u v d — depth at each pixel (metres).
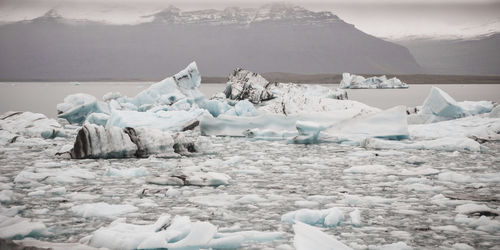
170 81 25.97
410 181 8.95
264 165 11.18
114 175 9.64
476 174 9.62
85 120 21.09
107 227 5.97
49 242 5.51
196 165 11.07
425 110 19.80
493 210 6.79
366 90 71.25
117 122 18.39
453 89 77.69
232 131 17.53
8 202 7.31
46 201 7.46
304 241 5.33
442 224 6.30
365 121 15.90
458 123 17.33
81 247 5.21
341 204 7.36
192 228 5.63
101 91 68.56
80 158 11.86
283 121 17.19
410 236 5.80
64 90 71.75
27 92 62.41
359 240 5.64
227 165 11.11
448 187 8.56
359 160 11.84
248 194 8.00
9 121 18.25
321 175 9.82
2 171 10.15
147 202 7.41
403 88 79.81
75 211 6.82
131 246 5.25
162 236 5.37
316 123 15.40
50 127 17.17
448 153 12.83
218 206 7.25
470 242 5.57
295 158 12.27
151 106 24.03
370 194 8.05
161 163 11.19
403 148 13.75
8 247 4.96
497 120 16.72
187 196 7.93
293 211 6.66
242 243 5.51
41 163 10.71
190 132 18.91
